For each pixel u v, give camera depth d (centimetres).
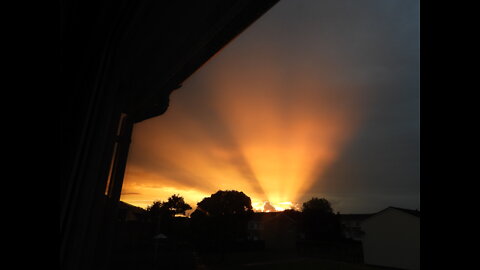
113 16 147
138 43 277
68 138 129
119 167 453
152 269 1638
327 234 3509
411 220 1939
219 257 2508
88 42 138
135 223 2942
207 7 251
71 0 119
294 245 3753
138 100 426
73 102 132
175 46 308
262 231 4128
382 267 2047
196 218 2427
